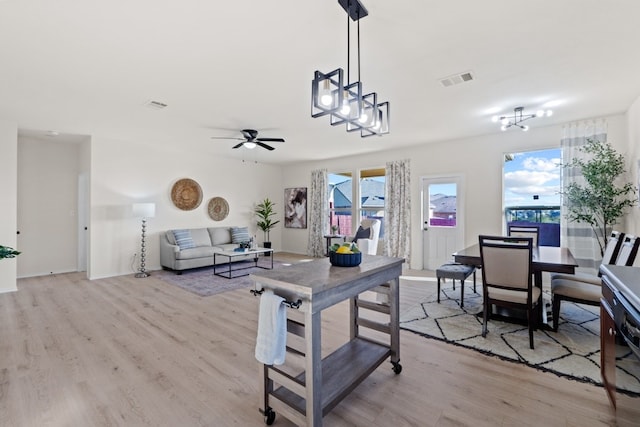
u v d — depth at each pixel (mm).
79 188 5734
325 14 1967
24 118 4125
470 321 3139
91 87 3104
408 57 2520
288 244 8422
